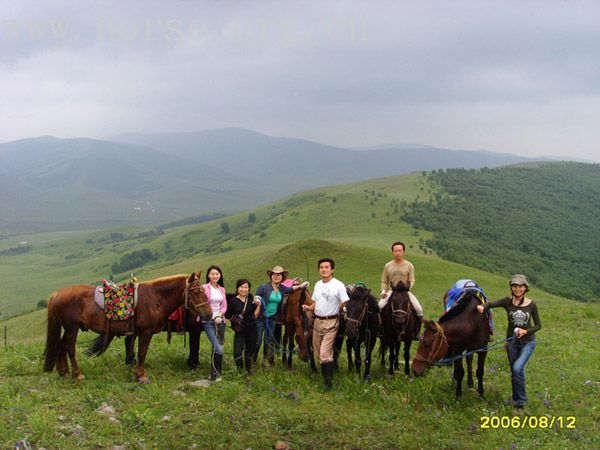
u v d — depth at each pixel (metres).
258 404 9.95
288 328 12.62
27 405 9.20
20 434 8.07
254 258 85.38
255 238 184.50
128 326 10.98
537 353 15.09
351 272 69.44
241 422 9.16
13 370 11.84
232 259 98.38
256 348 12.30
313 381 11.61
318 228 178.00
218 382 11.15
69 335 11.09
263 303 12.31
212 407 9.65
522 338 10.26
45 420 8.44
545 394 10.85
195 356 12.53
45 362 11.23
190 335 12.51
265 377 11.61
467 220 182.12
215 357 11.62
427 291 52.25
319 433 8.89
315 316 11.30
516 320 10.17
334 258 73.25
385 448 8.45
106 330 10.99
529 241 166.38
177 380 11.45
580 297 116.50
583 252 162.38
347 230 170.12
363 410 9.86
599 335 18.00
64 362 11.21
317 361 13.61
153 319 11.16
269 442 8.49
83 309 11.06
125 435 8.38
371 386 11.03
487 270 123.31
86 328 11.28
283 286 12.52
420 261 75.19
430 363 10.27
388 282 12.58
